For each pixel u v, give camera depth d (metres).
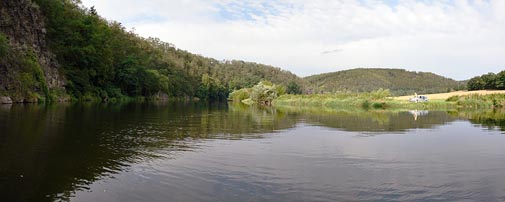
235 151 17.12
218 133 24.28
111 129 24.45
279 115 45.72
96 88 85.56
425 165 14.59
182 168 13.30
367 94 92.44
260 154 16.48
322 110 62.03
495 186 11.56
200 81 187.62
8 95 50.06
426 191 10.95
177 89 148.62
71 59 78.69
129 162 14.16
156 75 118.62
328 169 13.66
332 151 17.64
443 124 33.69
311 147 18.80
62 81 71.12
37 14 67.88
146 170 12.91
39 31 67.31
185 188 10.82
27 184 10.90
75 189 10.53
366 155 16.69
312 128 28.78
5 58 52.03
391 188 11.23
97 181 11.38
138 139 20.34
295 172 13.07
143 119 33.72
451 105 81.12
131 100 99.06
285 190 10.84
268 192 10.61
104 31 94.44
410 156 16.56
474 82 146.25
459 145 20.06
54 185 10.87
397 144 20.25
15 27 59.91
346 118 40.78
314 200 9.98
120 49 106.38
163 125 28.75
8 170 12.42
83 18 87.75
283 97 112.12
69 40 77.25
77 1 96.75
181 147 18.02
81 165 13.44
